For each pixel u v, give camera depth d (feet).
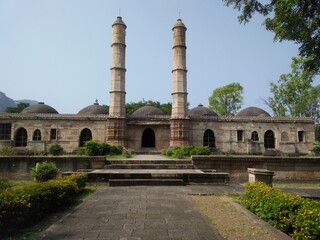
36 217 20.21
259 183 25.91
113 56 86.17
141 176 38.78
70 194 26.43
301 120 88.22
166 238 16.05
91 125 85.76
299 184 47.50
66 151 83.87
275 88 129.18
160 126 88.58
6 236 16.67
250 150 83.87
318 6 24.80
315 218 15.20
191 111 108.78
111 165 48.01
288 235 17.28
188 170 45.55
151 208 23.58
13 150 72.49
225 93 163.63
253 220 20.16
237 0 30.04
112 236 16.34
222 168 49.90
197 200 27.63
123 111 85.20
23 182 43.60
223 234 17.10
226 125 86.74
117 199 27.53
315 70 28.60
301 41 27.32
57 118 84.94
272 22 29.71
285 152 83.56
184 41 88.07
